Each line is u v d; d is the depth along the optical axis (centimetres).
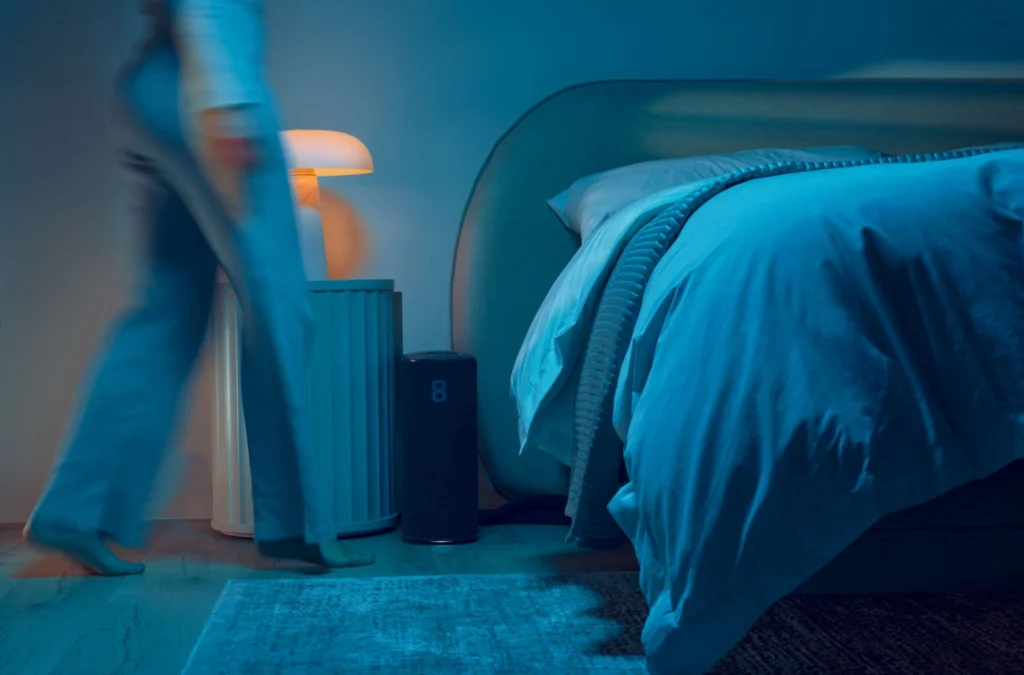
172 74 179
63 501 185
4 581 200
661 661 117
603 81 281
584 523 179
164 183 191
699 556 116
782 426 117
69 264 267
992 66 296
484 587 188
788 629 157
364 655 148
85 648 156
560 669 141
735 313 126
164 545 235
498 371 269
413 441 234
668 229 158
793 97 283
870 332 121
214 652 150
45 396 268
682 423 123
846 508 114
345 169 246
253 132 175
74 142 267
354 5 275
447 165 279
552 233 270
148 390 187
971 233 128
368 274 277
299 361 188
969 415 121
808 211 133
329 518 197
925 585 139
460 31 279
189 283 194
